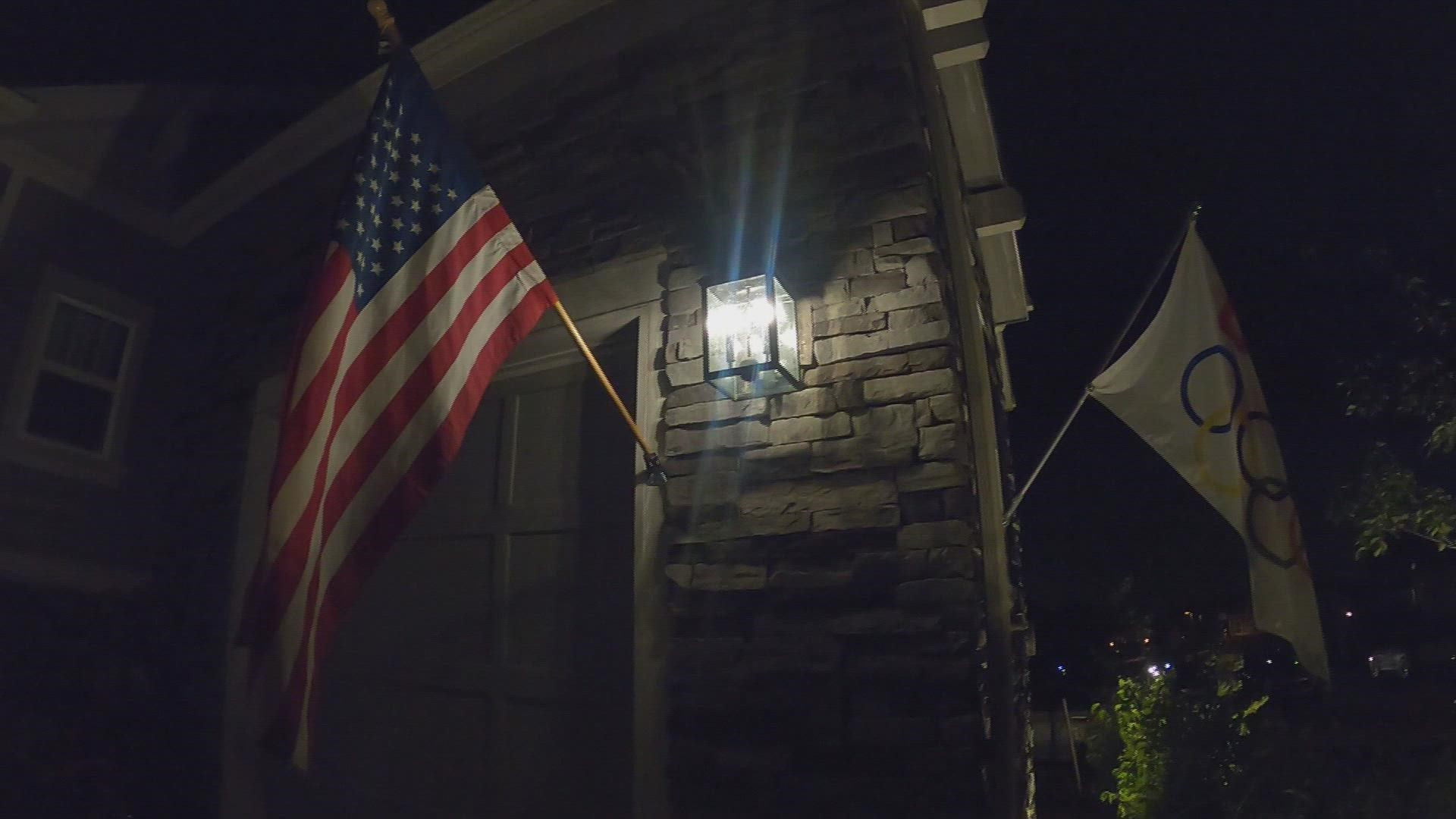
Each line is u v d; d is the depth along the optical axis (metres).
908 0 4.14
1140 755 6.04
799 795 3.24
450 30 4.90
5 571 5.64
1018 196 5.86
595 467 4.26
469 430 4.79
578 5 4.61
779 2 4.16
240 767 4.91
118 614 6.01
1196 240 4.32
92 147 6.46
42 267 6.17
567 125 4.64
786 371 3.40
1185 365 4.19
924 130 4.00
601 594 4.10
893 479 3.38
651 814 3.49
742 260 3.84
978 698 3.11
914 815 3.06
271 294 5.94
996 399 6.20
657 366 3.98
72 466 6.08
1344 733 4.80
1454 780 4.20
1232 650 9.62
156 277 6.80
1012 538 5.55
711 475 3.68
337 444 3.05
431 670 4.54
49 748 5.47
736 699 3.42
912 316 3.48
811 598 3.41
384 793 4.51
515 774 4.11
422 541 4.77
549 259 4.43
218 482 5.77
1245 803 4.98
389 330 3.22
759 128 4.01
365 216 3.25
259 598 2.71
